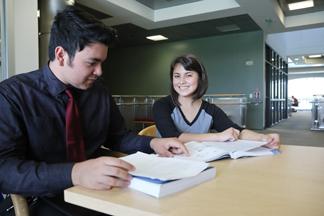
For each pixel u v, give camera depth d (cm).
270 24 648
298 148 119
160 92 863
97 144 111
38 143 91
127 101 580
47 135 93
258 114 733
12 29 291
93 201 58
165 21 615
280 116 1066
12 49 291
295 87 2008
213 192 63
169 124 145
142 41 832
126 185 64
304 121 1037
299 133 670
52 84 94
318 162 94
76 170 67
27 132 89
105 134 114
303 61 1493
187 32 724
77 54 82
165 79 854
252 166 88
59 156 96
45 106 93
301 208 54
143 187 61
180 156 97
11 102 87
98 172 63
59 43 85
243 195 61
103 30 80
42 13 347
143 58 889
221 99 637
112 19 592
